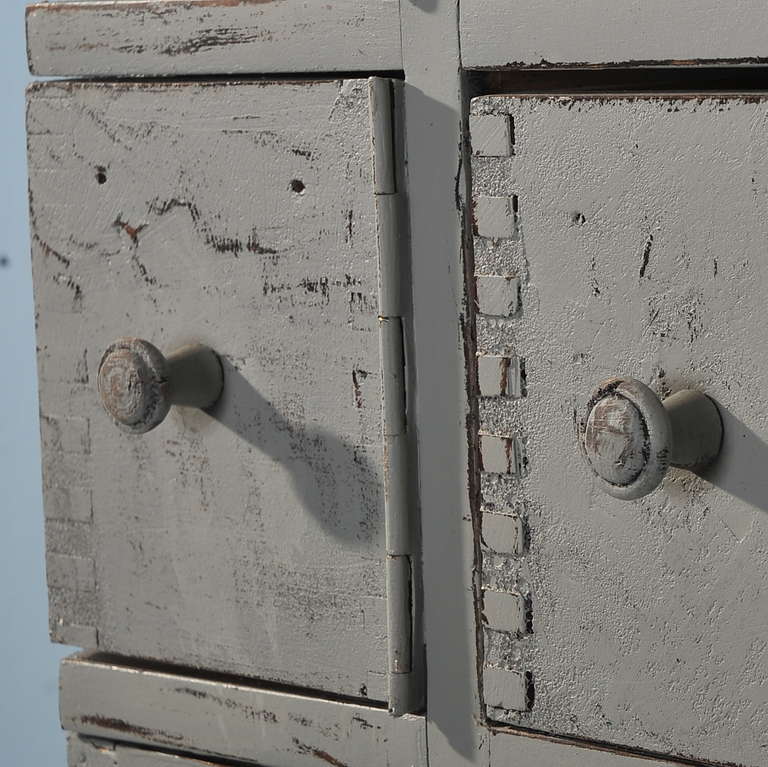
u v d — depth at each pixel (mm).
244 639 987
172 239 975
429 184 873
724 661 805
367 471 917
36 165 1022
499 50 835
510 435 865
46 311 1037
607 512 837
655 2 777
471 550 890
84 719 1069
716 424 791
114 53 981
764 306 767
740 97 760
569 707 867
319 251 915
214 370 967
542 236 838
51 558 1067
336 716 955
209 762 1025
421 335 890
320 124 899
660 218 795
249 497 970
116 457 1022
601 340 826
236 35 930
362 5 881
